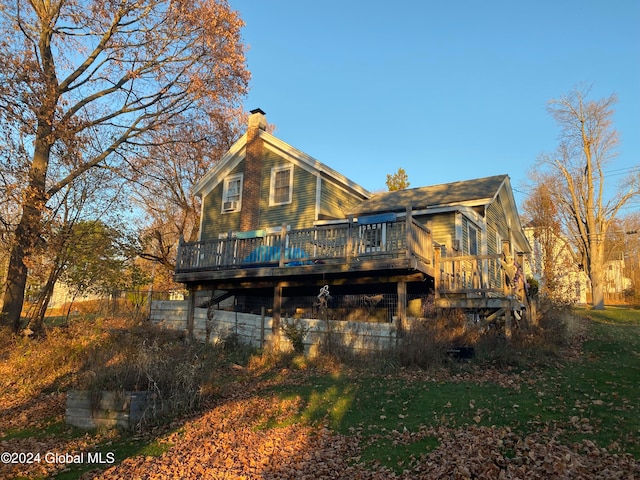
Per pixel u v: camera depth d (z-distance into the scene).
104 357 11.58
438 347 11.00
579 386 8.74
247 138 21.67
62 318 20.45
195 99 19.56
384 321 14.77
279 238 14.37
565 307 15.69
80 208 18.00
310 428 8.16
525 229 37.41
